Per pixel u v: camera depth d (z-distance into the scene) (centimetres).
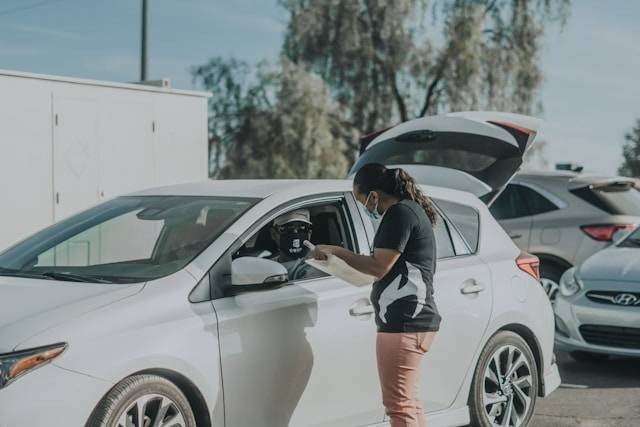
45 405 370
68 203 1006
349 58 2944
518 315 566
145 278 438
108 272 459
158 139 1109
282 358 449
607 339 768
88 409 381
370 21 2978
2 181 944
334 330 471
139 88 1082
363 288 489
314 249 448
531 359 576
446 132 788
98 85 1035
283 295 459
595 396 694
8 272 480
